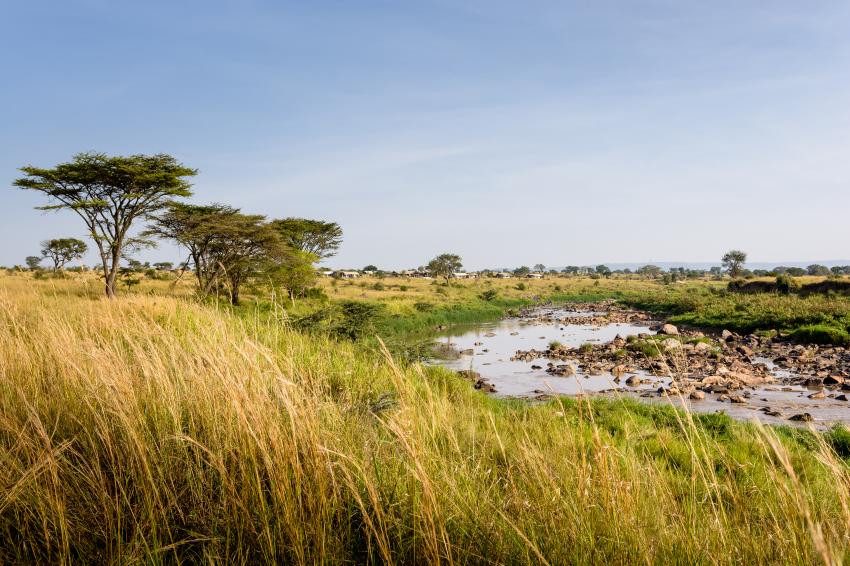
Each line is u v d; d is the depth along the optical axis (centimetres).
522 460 316
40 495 232
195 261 2928
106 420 284
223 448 270
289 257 3397
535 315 5975
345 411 394
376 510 227
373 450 298
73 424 302
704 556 228
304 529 223
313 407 292
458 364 2473
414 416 294
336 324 1411
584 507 236
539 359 2638
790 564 213
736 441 793
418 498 246
